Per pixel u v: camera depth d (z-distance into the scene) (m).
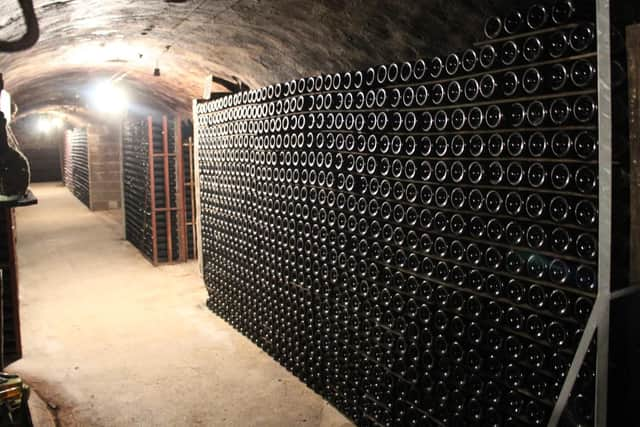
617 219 1.99
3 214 4.42
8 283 4.52
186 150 8.66
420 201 3.04
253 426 3.71
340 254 3.76
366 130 3.42
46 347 5.16
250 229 5.13
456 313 2.87
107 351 5.06
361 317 3.63
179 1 3.90
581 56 2.14
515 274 2.55
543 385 2.49
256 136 4.84
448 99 2.79
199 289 7.24
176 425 3.72
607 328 1.61
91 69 7.20
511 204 2.58
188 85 6.93
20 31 3.42
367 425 3.62
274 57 4.66
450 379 2.97
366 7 3.24
